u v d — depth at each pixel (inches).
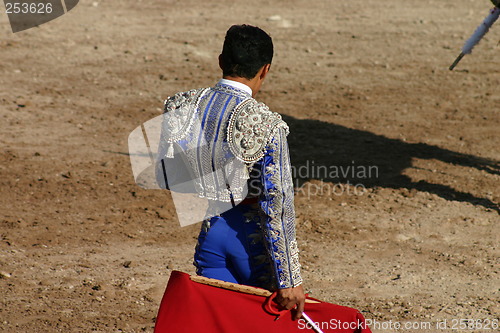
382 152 1306.6
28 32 2267.5
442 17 2773.1
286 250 433.4
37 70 1867.6
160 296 757.9
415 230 964.6
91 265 831.7
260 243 454.6
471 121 1521.9
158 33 2352.4
